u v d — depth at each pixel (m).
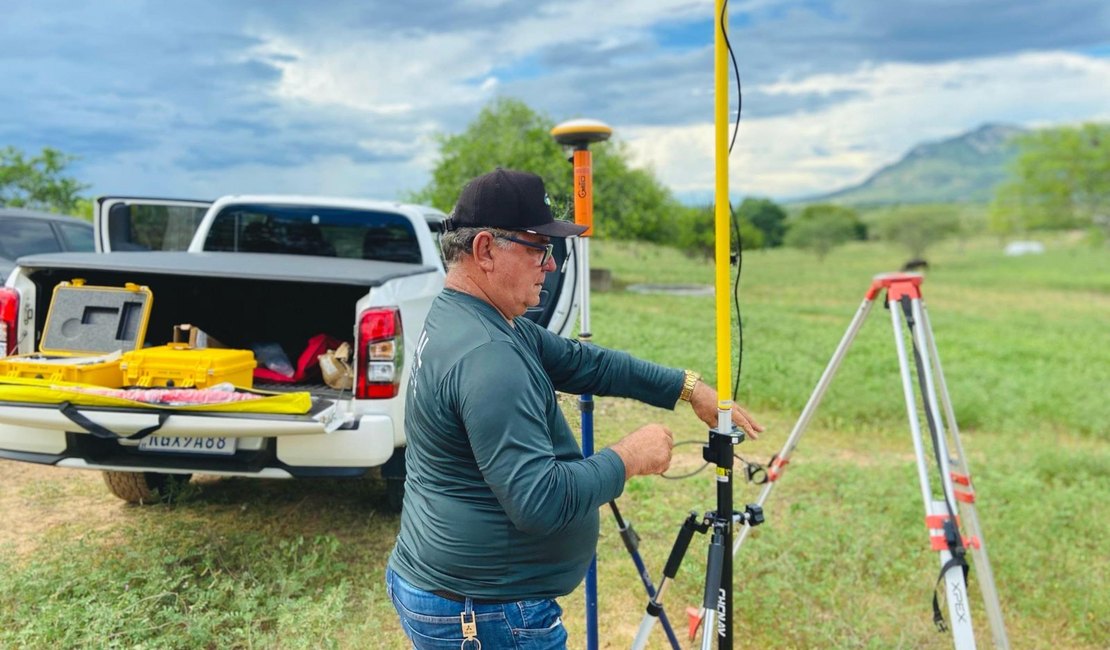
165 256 4.15
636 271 24.75
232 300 4.65
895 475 5.66
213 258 4.14
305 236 5.48
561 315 3.77
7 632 3.05
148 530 4.06
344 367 4.00
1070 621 3.74
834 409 7.49
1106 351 13.70
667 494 5.09
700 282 22.61
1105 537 4.63
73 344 3.59
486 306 1.75
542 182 1.80
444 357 1.67
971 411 7.83
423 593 1.79
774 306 19.52
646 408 6.89
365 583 3.67
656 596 2.37
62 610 3.07
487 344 1.65
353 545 4.06
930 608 3.80
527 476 1.57
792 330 13.28
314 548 3.87
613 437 5.84
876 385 8.41
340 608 3.19
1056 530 4.68
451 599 1.76
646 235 23.77
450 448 1.70
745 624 3.61
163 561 3.52
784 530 4.54
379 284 3.69
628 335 10.57
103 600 3.21
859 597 3.81
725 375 2.00
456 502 1.72
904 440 6.93
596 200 20.94
